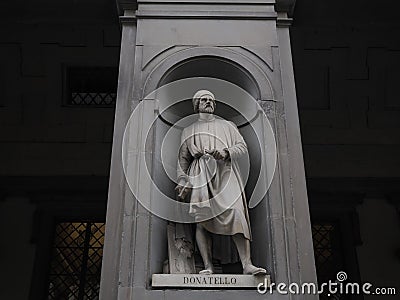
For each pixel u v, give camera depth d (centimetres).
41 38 1095
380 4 992
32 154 1120
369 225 1062
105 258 574
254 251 620
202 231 616
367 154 1122
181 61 712
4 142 1127
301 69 1110
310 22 1034
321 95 1132
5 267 1019
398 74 1115
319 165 1109
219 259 623
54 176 1101
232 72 725
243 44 734
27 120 1138
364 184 1098
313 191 1087
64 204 1082
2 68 1113
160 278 560
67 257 1055
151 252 584
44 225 1063
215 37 738
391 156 1122
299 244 588
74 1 1019
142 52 720
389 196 1089
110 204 605
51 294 1018
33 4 1032
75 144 1128
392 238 1048
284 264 574
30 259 1028
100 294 552
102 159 1115
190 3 767
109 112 1145
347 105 1136
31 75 1123
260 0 774
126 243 580
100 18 1060
